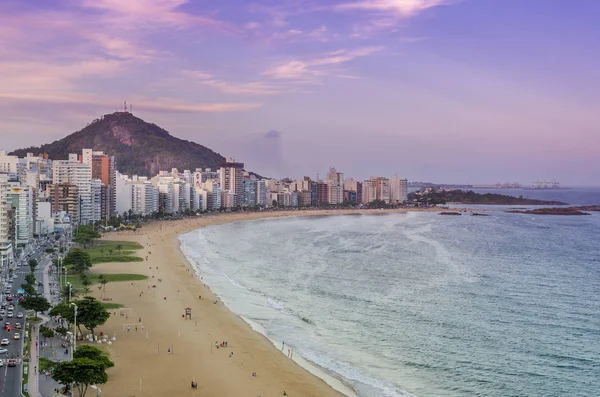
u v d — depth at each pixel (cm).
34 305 14050
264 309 16425
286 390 10519
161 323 14800
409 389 10531
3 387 9656
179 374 11231
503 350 12631
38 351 11688
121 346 12812
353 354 12469
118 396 10056
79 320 12888
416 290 18738
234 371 11456
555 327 14412
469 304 16812
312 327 14525
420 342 13188
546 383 10769
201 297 17988
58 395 9481
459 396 10200
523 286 19600
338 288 19138
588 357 12175
